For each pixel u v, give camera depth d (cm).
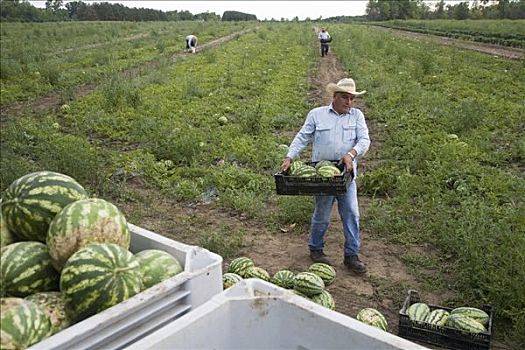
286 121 1545
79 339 238
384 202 916
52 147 1127
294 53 3678
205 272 294
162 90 2016
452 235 730
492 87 2023
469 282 625
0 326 249
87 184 1005
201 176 1083
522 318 534
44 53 3428
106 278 286
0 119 1589
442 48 3709
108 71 2608
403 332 500
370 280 670
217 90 2059
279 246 778
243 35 5547
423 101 1722
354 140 650
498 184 944
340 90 623
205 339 242
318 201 671
